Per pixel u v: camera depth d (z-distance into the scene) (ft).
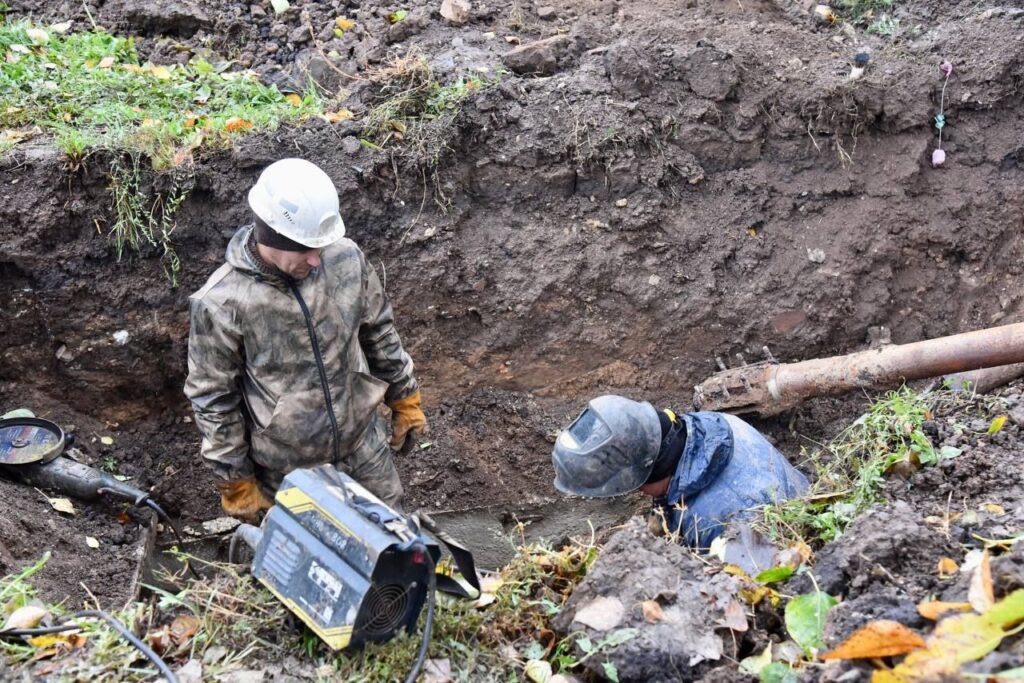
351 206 16.20
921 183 17.52
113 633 10.16
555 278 16.89
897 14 19.15
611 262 16.98
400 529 9.48
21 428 14.29
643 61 17.26
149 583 14.32
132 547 14.26
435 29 18.83
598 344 17.13
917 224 17.39
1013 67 17.62
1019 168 17.67
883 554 9.89
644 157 17.17
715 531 12.02
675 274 17.08
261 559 10.22
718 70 17.33
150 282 15.78
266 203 11.18
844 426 16.28
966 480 12.01
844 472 13.21
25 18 18.37
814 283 17.07
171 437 16.28
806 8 19.21
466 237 16.85
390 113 16.57
